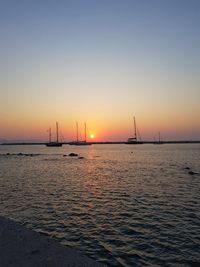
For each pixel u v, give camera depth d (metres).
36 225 15.62
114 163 63.44
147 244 12.55
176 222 15.95
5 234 5.07
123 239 13.23
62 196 24.36
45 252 4.23
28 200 22.61
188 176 37.94
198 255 11.28
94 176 39.53
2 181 34.59
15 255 4.16
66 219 16.84
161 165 56.12
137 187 29.09
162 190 27.06
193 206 20.02
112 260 10.92
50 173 44.00
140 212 18.44
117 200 22.52
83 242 12.91
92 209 19.42
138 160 71.62
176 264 10.49
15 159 80.12
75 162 67.94
